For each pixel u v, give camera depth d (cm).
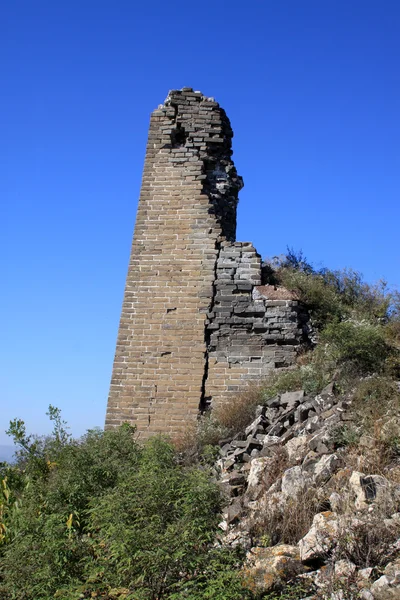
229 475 937
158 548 591
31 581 673
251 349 1371
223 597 554
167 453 823
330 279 1628
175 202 1495
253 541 712
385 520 656
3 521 878
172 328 1398
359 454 805
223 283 1417
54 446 1049
